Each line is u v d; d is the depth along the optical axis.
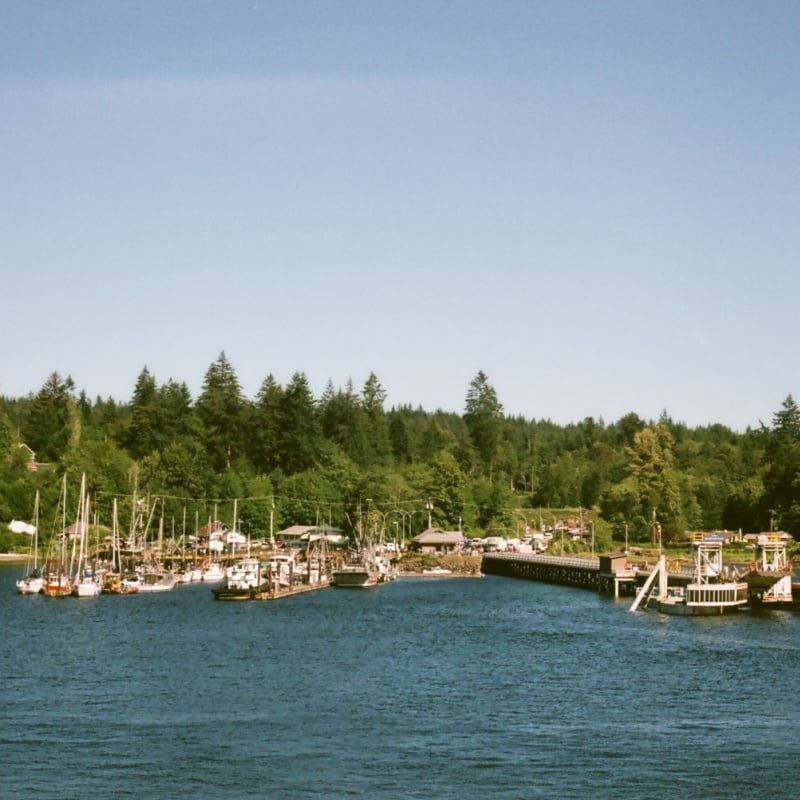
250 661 126.38
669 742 88.62
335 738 89.88
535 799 75.31
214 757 84.38
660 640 143.50
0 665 122.81
